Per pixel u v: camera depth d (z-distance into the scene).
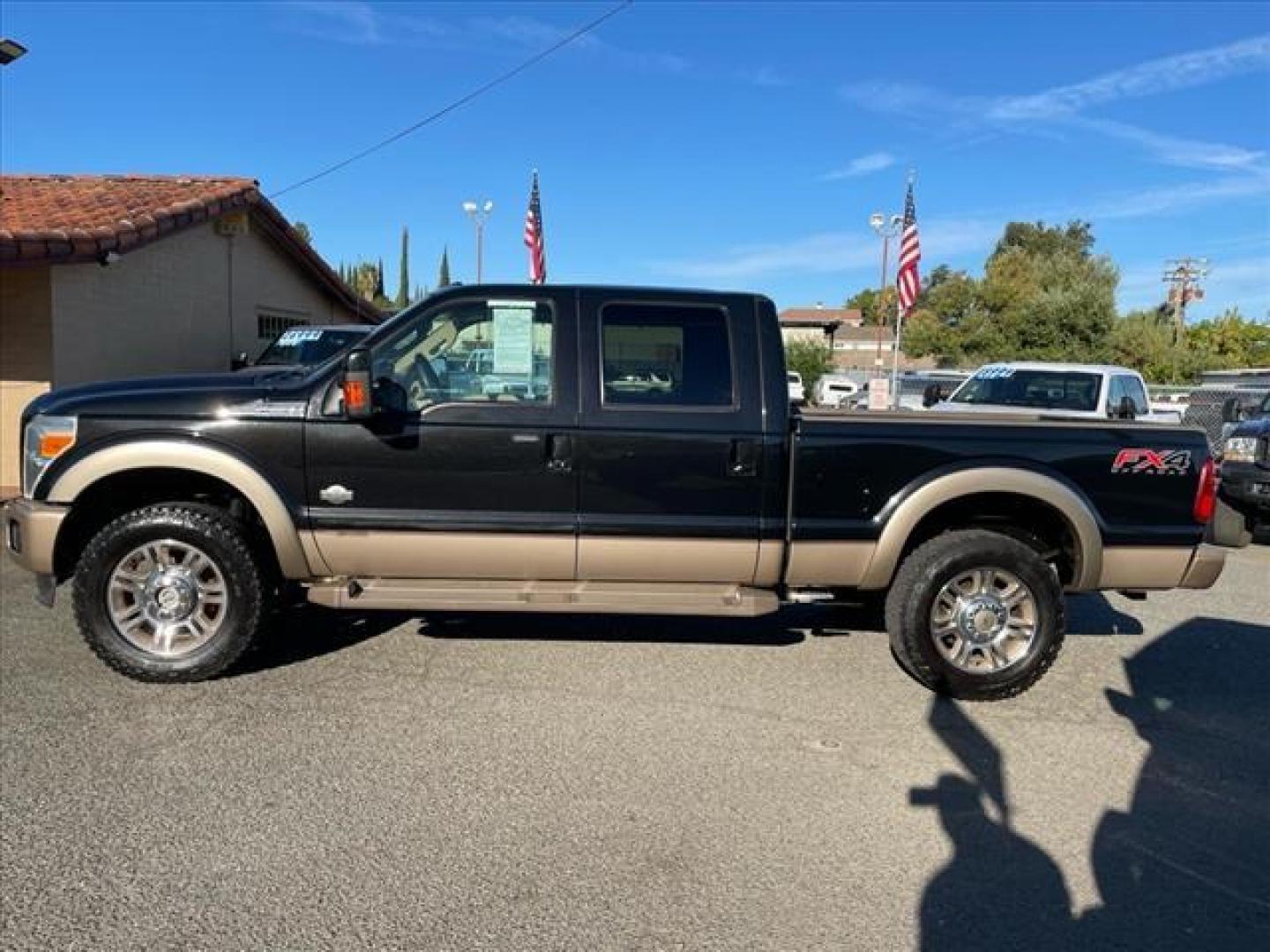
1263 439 9.09
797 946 2.77
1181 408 14.60
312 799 3.56
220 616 4.67
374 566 4.69
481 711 4.45
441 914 2.87
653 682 4.90
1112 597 7.12
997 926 2.90
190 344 12.70
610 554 4.72
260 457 4.54
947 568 4.72
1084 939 2.86
